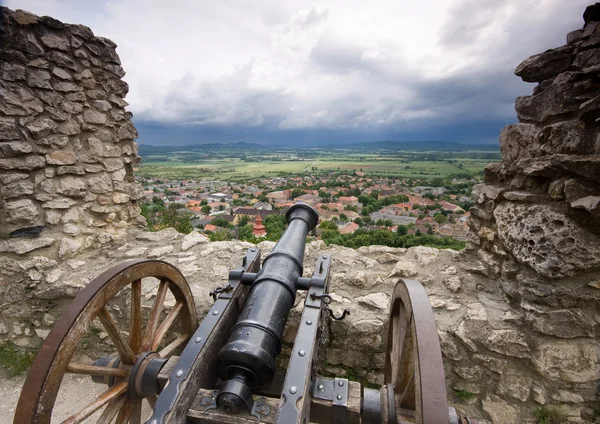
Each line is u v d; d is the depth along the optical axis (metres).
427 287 2.72
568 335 2.07
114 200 3.82
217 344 1.67
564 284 2.10
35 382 1.41
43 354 1.44
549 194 2.21
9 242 3.02
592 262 2.02
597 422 2.08
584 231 2.04
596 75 1.94
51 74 3.16
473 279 2.74
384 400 1.52
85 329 1.57
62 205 3.31
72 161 3.38
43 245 3.16
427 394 1.24
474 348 2.22
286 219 2.73
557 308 2.10
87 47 3.43
